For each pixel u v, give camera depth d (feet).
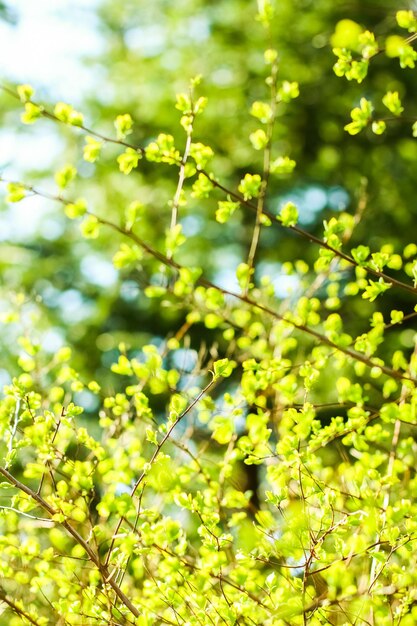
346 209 26.05
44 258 29.25
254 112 8.25
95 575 8.29
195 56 27.94
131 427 9.51
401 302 22.89
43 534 10.68
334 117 26.40
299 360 11.46
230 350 10.83
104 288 27.99
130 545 7.14
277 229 28.60
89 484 7.45
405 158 26.73
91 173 28.19
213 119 26.76
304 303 8.55
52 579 8.57
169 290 8.89
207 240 29.25
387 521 7.44
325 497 7.50
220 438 8.54
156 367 8.10
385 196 25.94
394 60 25.50
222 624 8.04
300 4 25.04
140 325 28.25
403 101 26.23
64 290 28.66
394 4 24.45
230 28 26.84
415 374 8.50
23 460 10.87
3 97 27.35
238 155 26.68
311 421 7.97
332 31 23.93
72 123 7.38
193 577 7.66
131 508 7.21
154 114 27.12
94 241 26.89
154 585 7.98
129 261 7.69
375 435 8.23
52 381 14.15
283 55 25.49
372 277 13.57
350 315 22.81
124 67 29.48
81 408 7.73
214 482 8.81
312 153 26.96
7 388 7.79
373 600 7.74
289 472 8.61
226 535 7.61
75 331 27.20
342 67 7.64
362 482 7.79
